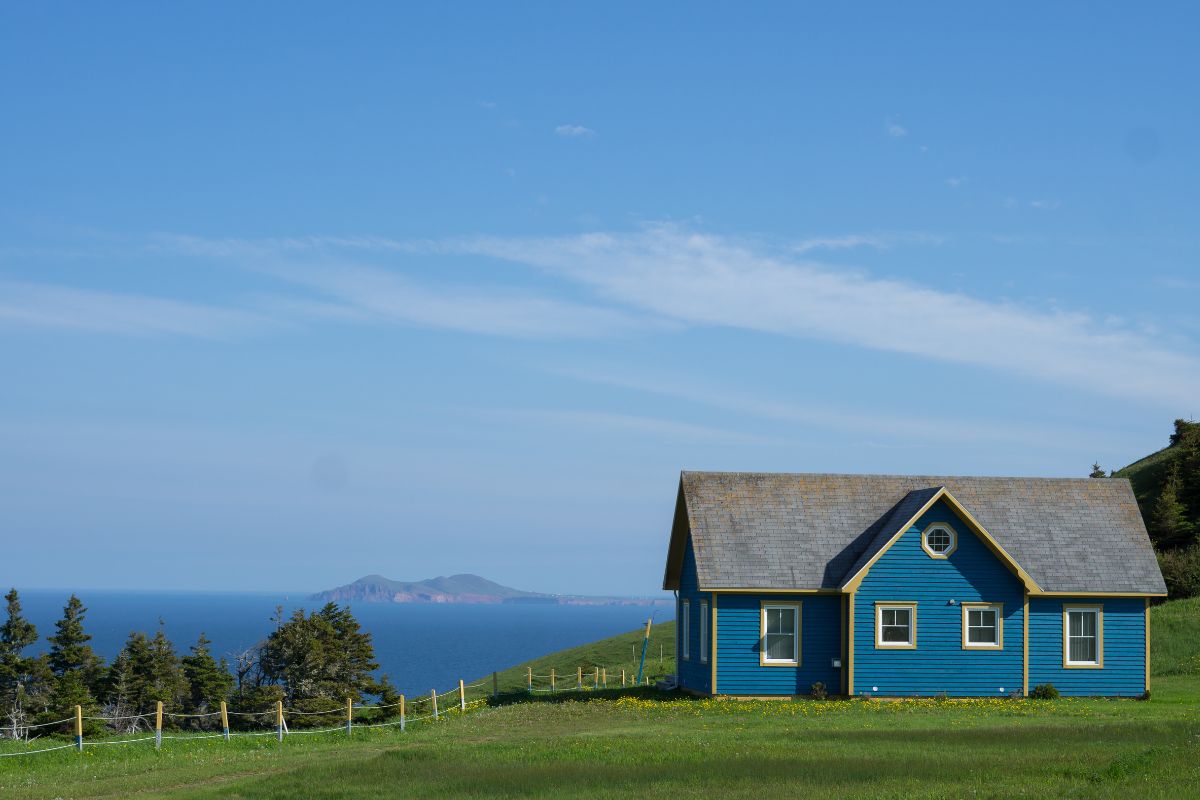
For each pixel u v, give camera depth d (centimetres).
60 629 6544
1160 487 8631
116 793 2517
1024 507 4656
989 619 4356
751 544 4453
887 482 4744
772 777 2433
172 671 6538
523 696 5269
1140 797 2078
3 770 3019
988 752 2738
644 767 2592
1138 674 4419
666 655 7550
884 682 4288
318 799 2319
